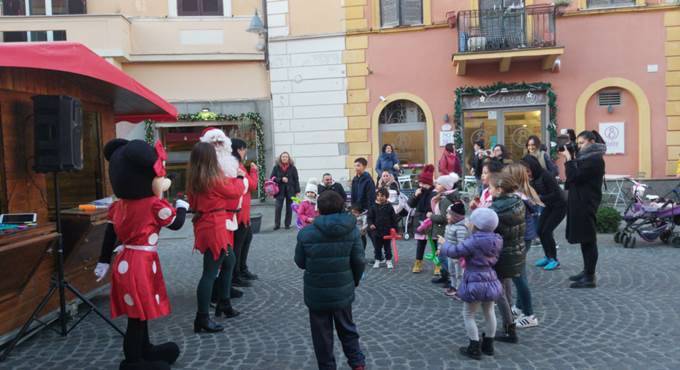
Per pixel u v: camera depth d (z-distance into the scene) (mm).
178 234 11742
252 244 10164
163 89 16266
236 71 16359
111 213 4254
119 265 4078
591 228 6230
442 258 6637
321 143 15648
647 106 14133
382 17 15219
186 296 6590
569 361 4242
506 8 14430
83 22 15312
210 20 16188
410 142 15414
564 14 14188
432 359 4363
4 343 4719
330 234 3820
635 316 5266
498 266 4652
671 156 14164
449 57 14852
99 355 4652
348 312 3979
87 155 6469
